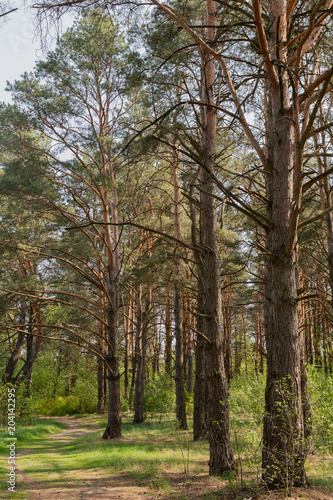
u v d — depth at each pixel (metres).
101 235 16.39
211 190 9.29
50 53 14.11
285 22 6.09
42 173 14.12
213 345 8.54
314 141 12.29
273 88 6.23
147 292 21.06
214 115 9.66
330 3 6.95
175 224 16.97
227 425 8.15
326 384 11.18
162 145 12.50
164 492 7.18
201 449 11.88
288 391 5.55
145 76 12.91
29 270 21.69
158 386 22.83
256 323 28.95
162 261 12.50
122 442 13.99
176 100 14.22
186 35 11.26
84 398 34.44
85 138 13.73
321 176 5.43
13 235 14.06
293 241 5.75
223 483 7.23
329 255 11.71
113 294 16.42
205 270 9.02
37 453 13.69
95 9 6.13
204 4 10.65
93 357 35.31
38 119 14.23
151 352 34.53
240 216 14.18
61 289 21.27
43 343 27.41
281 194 6.12
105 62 14.66
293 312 5.87
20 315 22.89
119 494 7.35
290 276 5.93
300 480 5.50
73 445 15.27
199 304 13.70
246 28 9.55
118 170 15.90
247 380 12.70
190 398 20.08
